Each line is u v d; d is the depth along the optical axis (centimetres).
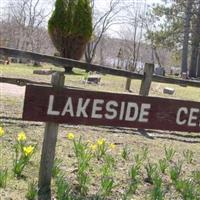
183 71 4828
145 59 7669
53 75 421
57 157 589
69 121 426
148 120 445
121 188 514
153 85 1962
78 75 2011
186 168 631
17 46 5309
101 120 432
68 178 518
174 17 5338
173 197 513
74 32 2553
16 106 914
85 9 2564
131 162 614
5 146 609
